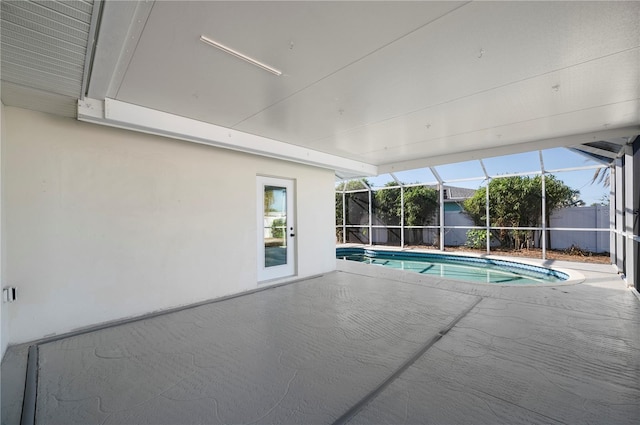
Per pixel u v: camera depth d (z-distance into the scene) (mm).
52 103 2990
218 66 2584
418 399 2033
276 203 5754
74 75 2486
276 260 5723
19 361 2615
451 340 2971
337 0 1802
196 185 4414
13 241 2973
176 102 3385
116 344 2951
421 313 3807
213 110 3666
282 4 1825
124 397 2096
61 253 3260
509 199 8773
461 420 1824
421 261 9461
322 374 2365
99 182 3533
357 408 1948
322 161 6129
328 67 2646
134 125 3467
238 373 2395
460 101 3463
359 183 11844
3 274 2809
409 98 3369
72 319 3307
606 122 4258
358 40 2246
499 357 2609
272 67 2627
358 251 10961
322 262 6586
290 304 4250
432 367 2451
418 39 2250
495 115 3961
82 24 1826
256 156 5254
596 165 6824
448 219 10109
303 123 4219
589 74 2828
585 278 5574
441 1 1829
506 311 3844
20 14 1701
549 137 5105
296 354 2709
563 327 3271
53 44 2027
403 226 10484
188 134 3936
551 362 2510
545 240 7820
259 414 1908
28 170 3078
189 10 1847
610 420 1808
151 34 2092
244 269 4988
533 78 2908
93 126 3506
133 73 2674
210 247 4551
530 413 1879
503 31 2160
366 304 4223
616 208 6395
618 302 4164
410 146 5703
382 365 2494
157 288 3971
